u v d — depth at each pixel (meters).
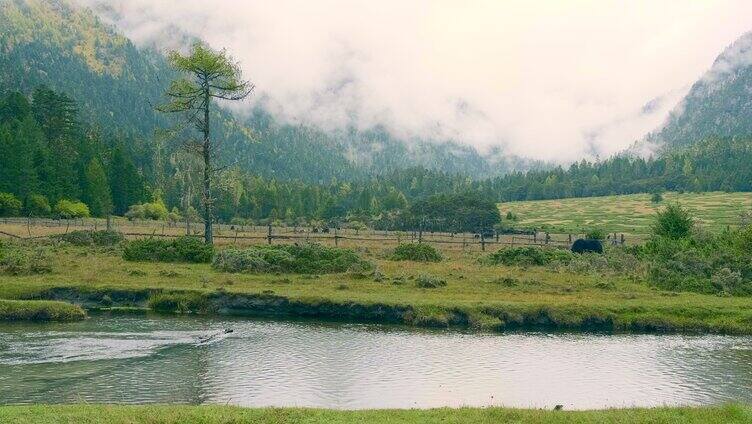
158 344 26.88
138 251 48.47
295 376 23.06
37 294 35.25
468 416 15.78
